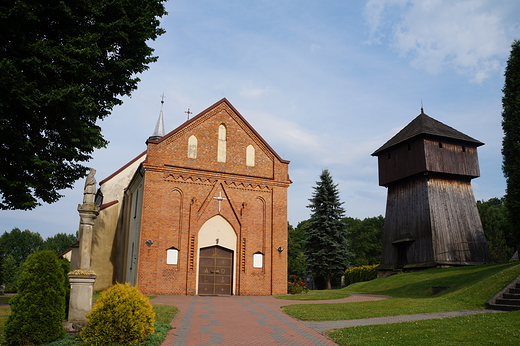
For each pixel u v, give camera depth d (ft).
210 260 87.15
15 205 51.44
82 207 39.22
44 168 49.29
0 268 157.07
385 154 137.28
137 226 88.48
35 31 47.98
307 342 35.88
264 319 48.42
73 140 49.96
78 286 37.40
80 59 48.24
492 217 189.78
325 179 167.12
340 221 161.38
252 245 90.58
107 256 108.17
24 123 48.78
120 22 51.75
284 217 94.58
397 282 98.43
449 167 122.52
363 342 34.76
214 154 91.15
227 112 94.48
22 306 33.06
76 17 48.11
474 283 68.08
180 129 88.79
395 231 130.11
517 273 60.03
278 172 96.02
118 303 33.81
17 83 41.83
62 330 34.35
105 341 32.81
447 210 120.16
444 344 33.40
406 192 128.16
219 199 89.15
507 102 86.94
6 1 41.32
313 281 182.39
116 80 55.83
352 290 106.32
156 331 37.24
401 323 43.42
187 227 85.40
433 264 112.68
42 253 34.83
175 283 82.38
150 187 83.97
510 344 32.81
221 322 45.47
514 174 83.87
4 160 48.67
